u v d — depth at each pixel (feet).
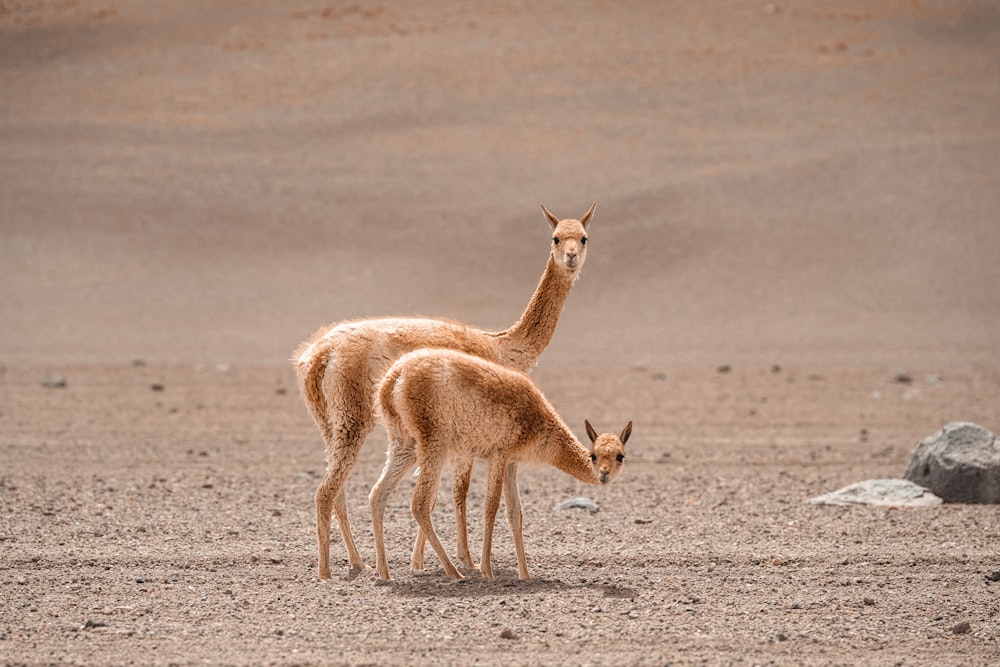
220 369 275.39
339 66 597.52
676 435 189.57
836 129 499.51
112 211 443.32
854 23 631.97
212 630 82.43
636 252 402.11
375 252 408.87
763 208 428.97
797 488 141.79
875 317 339.98
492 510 96.27
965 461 131.23
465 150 495.82
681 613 86.69
